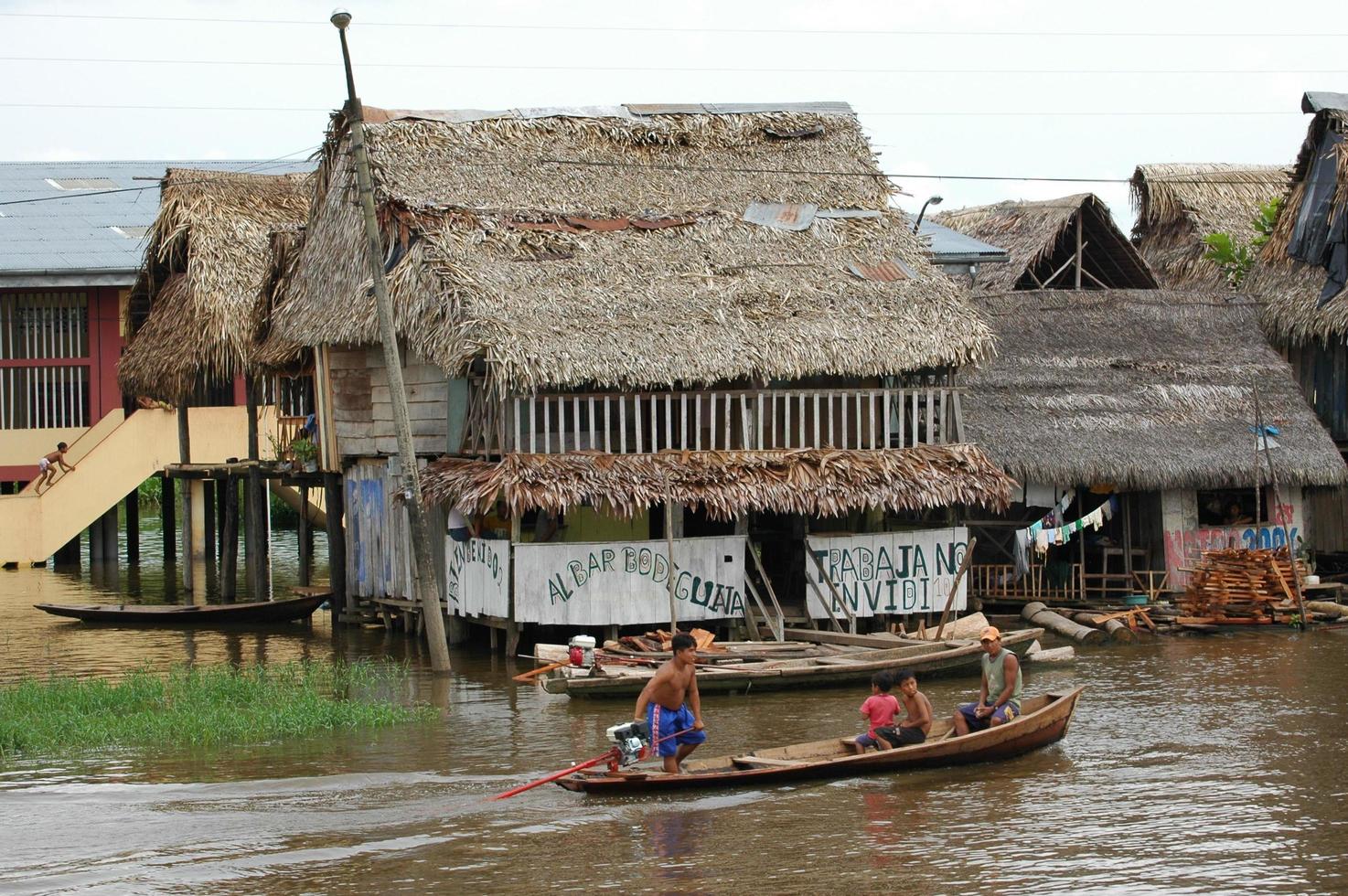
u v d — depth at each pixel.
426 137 55.81
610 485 46.88
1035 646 48.34
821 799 31.97
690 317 50.28
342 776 34.03
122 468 77.06
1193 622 54.50
